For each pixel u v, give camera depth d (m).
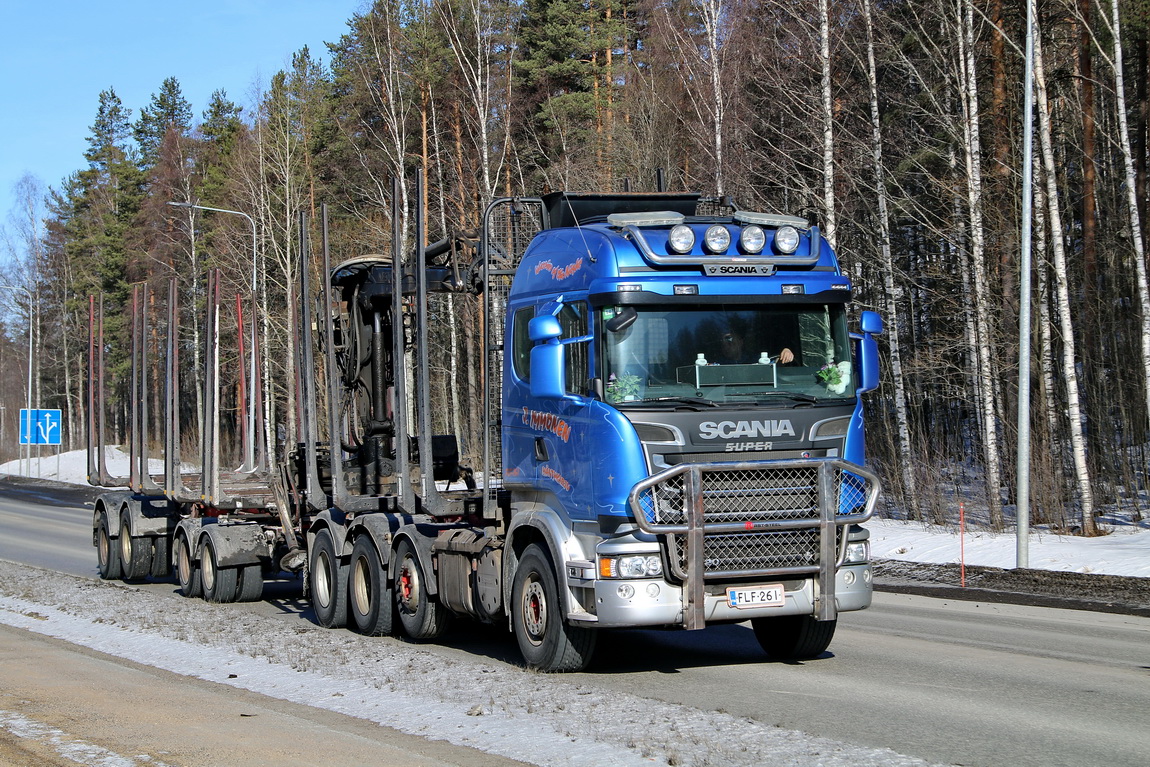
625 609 9.04
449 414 38.81
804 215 28.06
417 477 14.75
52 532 28.42
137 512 18.38
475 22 37.66
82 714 8.13
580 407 9.50
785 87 30.47
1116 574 16.45
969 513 24.50
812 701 8.60
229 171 54.19
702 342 9.43
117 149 81.62
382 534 12.69
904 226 33.72
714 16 30.48
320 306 16.19
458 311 38.66
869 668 10.09
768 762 6.52
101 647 11.49
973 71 25.39
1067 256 29.67
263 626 12.84
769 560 9.37
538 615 10.05
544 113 41.91
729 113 31.61
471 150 43.12
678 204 11.98
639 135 36.59
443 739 7.25
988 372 24.03
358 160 46.84
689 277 9.52
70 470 57.62
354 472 14.80
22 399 95.88
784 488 9.38
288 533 15.04
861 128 31.98
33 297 82.94
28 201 84.25
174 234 62.53
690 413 9.19
